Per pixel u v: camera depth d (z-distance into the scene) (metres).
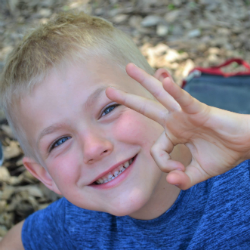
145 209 1.26
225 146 0.81
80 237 1.49
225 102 2.29
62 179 1.18
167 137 0.85
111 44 1.28
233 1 4.07
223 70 3.07
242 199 1.21
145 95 1.21
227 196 1.23
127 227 1.38
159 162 0.86
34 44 1.21
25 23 4.15
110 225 1.43
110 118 1.09
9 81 1.21
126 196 1.13
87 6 4.15
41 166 1.43
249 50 3.35
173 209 1.26
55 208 1.65
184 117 0.79
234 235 1.20
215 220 1.22
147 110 0.85
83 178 1.14
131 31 3.63
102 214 1.46
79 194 1.18
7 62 1.27
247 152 0.81
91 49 1.18
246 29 3.60
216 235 1.21
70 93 1.07
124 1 4.09
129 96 0.87
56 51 1.16
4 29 4.20
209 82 2.43
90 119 1.07
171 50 3.28
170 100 0.80
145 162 1.12
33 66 1.14
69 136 1.12
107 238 1.42
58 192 1.44
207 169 0.85
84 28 1.30
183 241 1.28
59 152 1.15
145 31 3.60
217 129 0.79
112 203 1.15
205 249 1.21
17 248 1.70
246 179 1.23
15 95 1.18
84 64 1.12
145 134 1.11
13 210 2.13
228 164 0.83
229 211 1.21
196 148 0.85
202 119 0.78
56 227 1.58
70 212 1.54
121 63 1.24
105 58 1.18
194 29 3.57
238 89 2.35
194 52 3.28
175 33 3.54
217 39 3.42
